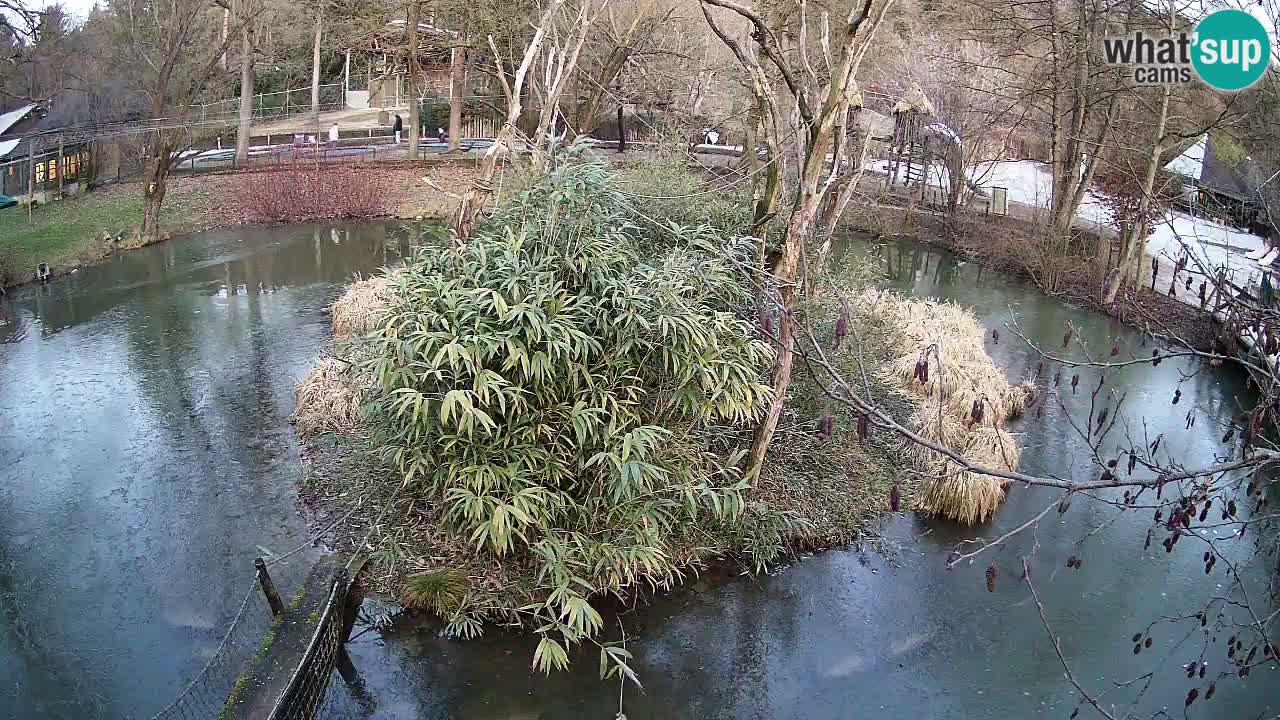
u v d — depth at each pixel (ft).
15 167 78.18
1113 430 40.45
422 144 106.01
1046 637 27.04
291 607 25.79
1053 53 63.41
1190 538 31.99
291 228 79.97
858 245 75.72
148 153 86.43
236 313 55.93
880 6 26.14
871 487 34.09
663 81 78.95
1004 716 23.90
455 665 24.99
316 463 36.01
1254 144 45.29
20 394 43.60
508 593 26.86
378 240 76.07
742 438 32.55
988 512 33.32
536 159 32.50
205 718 23.04
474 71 113.50
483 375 24.16
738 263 28.19
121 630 26.96
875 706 24.22
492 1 83.76
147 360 48.11
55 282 61.82
